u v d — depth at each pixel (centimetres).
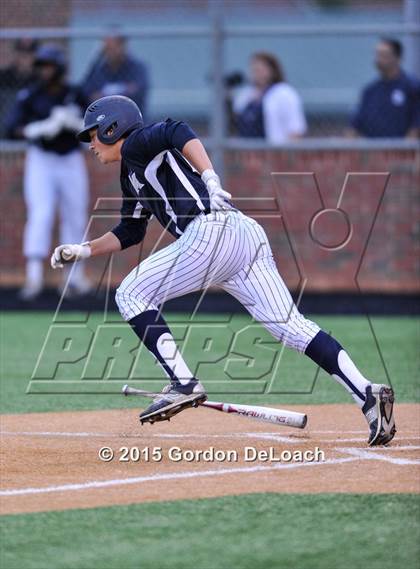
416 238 3816
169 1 5725
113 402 2133
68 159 3625
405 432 1797
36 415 1981
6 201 4000
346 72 5722
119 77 3891
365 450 1647
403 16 5716
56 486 1424
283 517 1284
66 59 4284
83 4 5709
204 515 1292
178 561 1145
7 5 5106
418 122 3888
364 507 1321
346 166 3838
